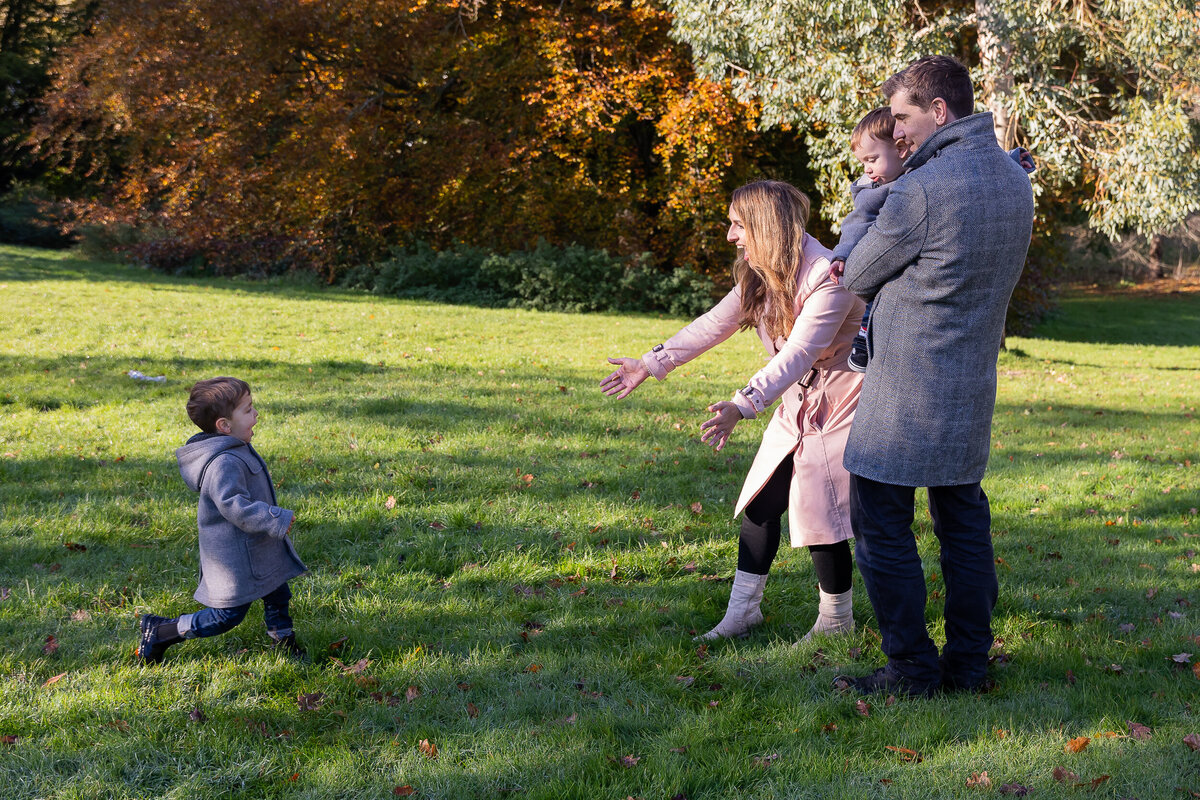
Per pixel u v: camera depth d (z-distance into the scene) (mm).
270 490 3570
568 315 19047
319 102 21719
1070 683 3275
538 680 3283
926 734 2832
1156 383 13727
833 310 3156
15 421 7258
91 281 18406
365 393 9031
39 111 32000
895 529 3025
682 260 23359
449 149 22359
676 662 3443
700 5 14664
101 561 4430
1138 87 13672
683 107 19875
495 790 2596
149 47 21344
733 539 5020
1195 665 3350
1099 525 5504
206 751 2791
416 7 20938
